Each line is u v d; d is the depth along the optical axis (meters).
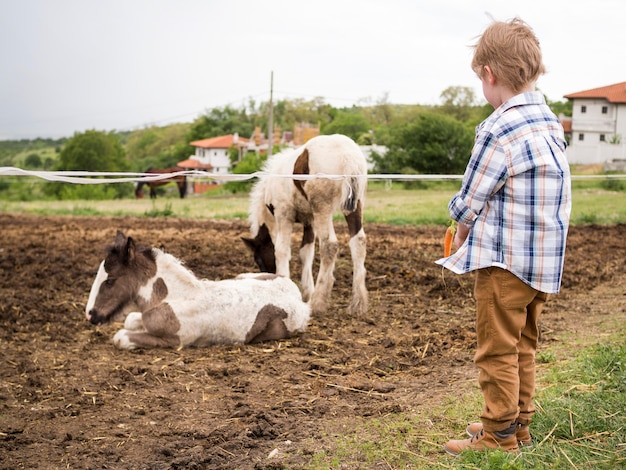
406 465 4.10
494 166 3.52
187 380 6.05
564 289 9.91
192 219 21.69
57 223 19.77
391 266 11.78
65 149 88.50
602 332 7.11
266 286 7.55
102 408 5.38
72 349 7.06
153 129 162.25
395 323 8.10
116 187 61.09
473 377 5.86
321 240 8.53
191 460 4.31
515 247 3.56
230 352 6.92
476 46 3.72
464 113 92.44
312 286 9.63
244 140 103.50
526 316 3.93
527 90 3.63
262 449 4.50
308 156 8.42
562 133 3.71
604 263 12.32
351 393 5.61
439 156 52.00
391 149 54.47
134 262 7.13
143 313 7.12
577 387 5.00
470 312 8.62
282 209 9.05
